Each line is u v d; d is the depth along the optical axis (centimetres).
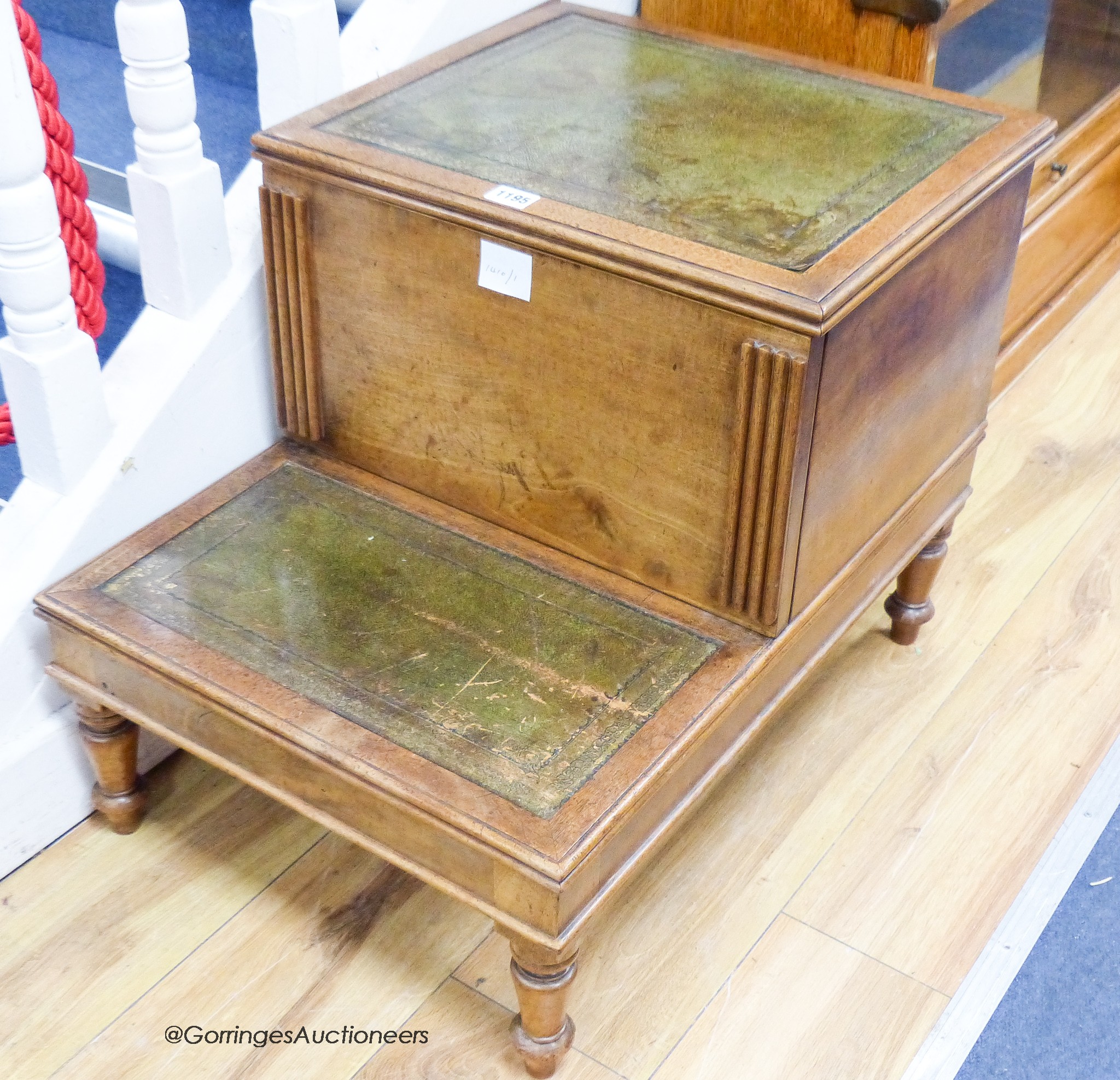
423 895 175
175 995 162
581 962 166
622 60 185
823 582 164
